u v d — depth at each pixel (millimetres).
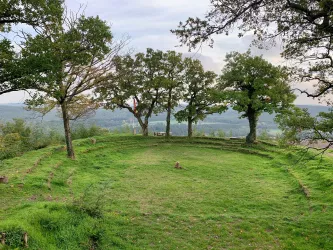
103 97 36531
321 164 22922
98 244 11086
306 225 13578
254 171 25047
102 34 21984
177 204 16828
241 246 11914
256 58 35688
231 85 38406
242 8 10148
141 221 13977
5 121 31906
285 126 14609
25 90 13492
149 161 28906
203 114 43500
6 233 9242
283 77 14180
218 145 38562
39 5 13586
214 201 17422
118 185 20422
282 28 10883
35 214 11266
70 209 13070
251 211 15867
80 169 24547
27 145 30859
